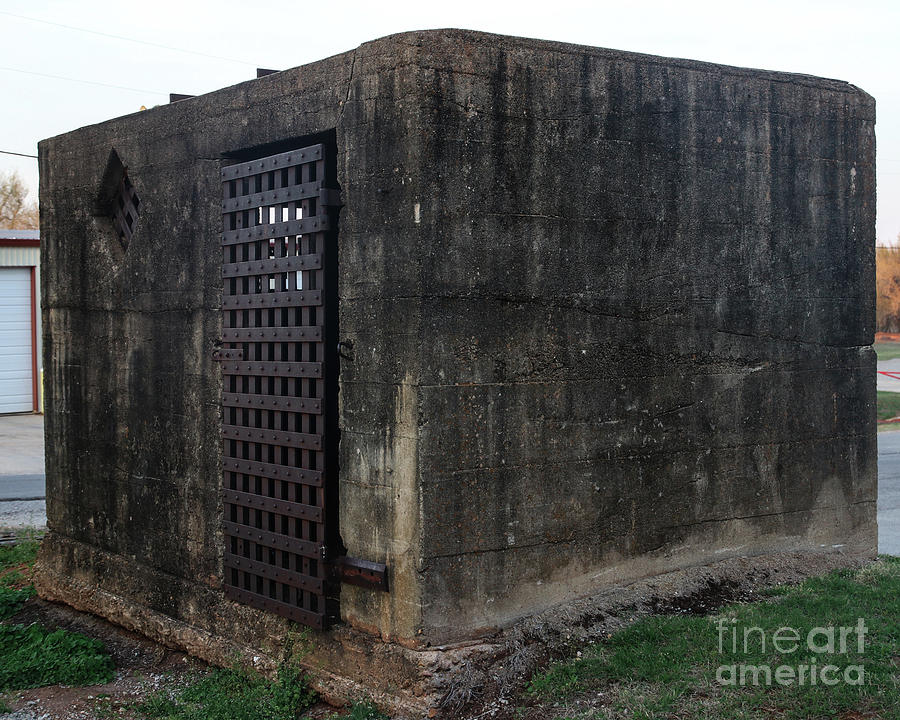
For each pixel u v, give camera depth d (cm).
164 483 744
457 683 545
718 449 691
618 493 640
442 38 559
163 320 743
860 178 764
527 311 594
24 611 855
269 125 647
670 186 658
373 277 576
